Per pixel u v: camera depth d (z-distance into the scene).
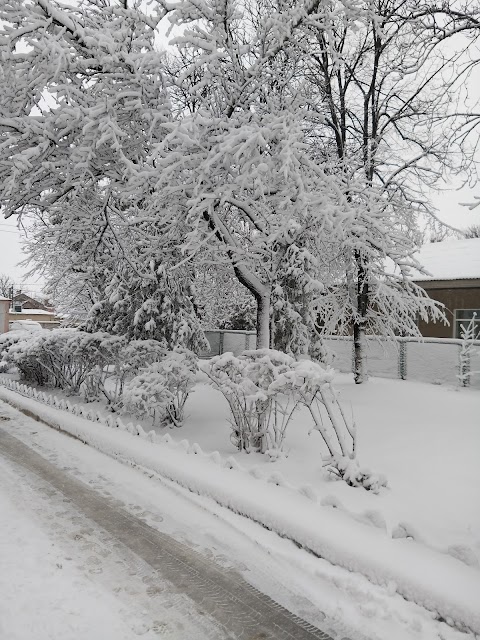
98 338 10.91
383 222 9.94
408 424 8.70
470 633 3.05
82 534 4.50
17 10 7.10
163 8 7.95
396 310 13.64
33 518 4.86
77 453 7.47
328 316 14.99
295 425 8.97
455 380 14.69
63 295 22.36
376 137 13.48
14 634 3.00
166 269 11.26
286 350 13.76
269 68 8.72
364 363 13.81
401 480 6.06
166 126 7.13
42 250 17.36
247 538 4.45
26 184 7.81
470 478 5.94
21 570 3.78
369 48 13.19
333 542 4.05
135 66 7.64
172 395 8.90
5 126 7.58
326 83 13.27
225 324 25.98
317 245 10.77
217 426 9.22
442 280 18.44
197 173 7.61
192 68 7.94
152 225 9.81
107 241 10.45
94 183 8.71
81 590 3.52
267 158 7.39
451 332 18.77
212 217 8.30
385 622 3.20
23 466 6.73
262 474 5.71
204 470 6.02
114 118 7.50
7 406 12.08
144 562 3.98
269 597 3.49
